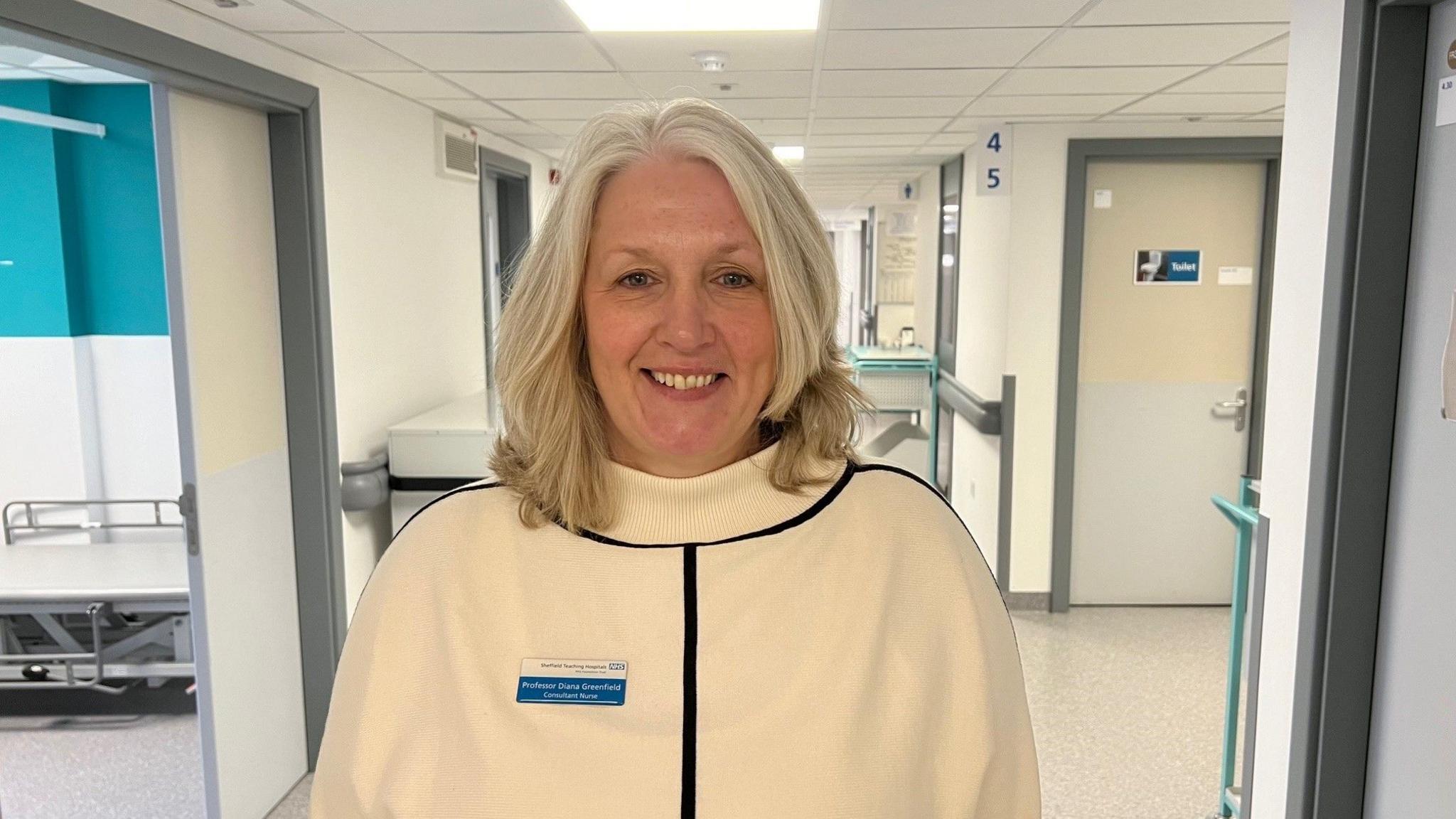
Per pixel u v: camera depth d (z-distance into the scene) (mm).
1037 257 4594
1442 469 1688
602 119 976
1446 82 1666
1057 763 3289
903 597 1027
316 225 2994
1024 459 4766
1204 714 3664
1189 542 4910
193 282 2572
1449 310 1666
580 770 918
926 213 7484
